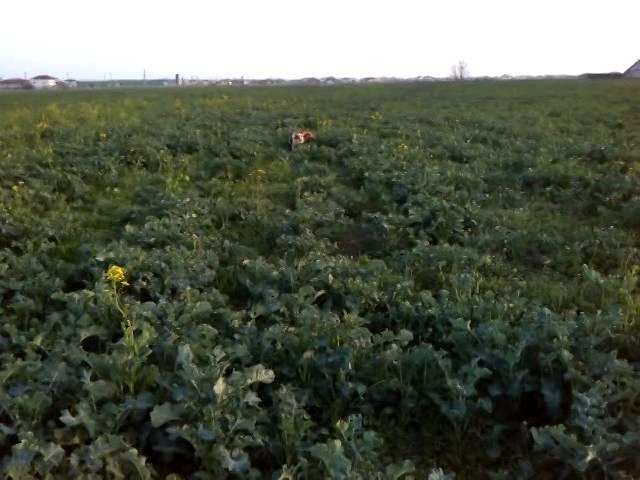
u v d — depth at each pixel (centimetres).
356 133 1504
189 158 1207
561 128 1720
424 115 2002
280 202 960
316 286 588
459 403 420
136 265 616
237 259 697
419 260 677
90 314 522
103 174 1084
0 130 1514
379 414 441
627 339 506
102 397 405
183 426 377
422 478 393
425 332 520
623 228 819
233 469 355
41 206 891
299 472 364
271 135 1479
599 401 405
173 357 453
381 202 927
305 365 450
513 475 389
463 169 1116
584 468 358
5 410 391
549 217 886
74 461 354
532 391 446
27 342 477
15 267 624
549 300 598
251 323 507
